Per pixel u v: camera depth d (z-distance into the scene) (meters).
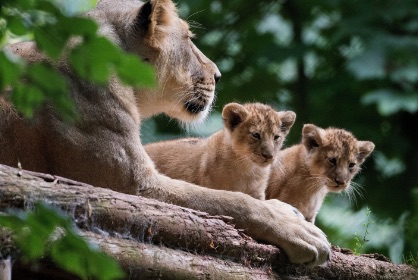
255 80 25.38
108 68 5.71
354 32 24.11
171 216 9.71
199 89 12.48
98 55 5.66
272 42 25.45
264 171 13.41
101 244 9.03
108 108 10.66
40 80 5.92
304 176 14.02
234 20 26.38
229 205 10.68
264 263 10.44
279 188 13.99
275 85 25.56
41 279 8.77
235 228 10.55
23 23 5.75
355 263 11.40
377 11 24.48
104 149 10.51
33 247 5.96
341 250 11.72
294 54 25.20
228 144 13.30
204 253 9.95
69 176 10.48
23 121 10.38
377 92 23.14
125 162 10.60
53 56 5.75
